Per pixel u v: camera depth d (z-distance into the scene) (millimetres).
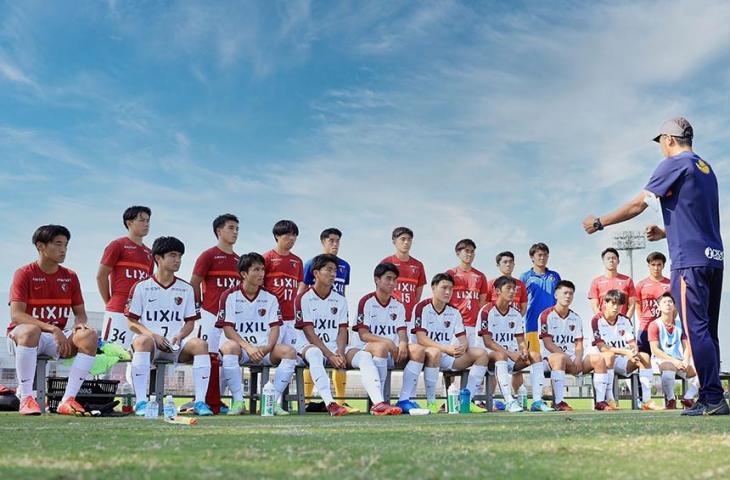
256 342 7160
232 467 1848
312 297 7504
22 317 5875
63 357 5871
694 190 4539
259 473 1734
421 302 8258
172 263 6766
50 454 2178
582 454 2170
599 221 4836
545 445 2445
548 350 9258
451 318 8242
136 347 6227
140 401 6148
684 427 3365
